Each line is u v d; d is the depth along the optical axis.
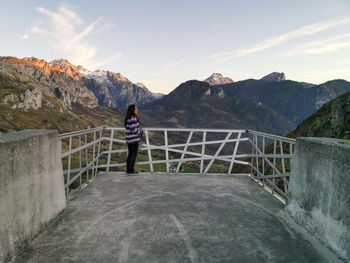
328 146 2.49
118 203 3.61
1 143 1.99
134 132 5.19
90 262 2.14
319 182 2.62
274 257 2.27
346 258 2.18
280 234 2.73
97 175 5.34
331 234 2.39
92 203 3.60
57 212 3.09
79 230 2.74
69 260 2.16
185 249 2.37
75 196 3.89
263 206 3.59
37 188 2.60
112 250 2.33
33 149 2.52
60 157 3.27
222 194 4.12
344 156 2.25
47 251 2.30
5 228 2.05
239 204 3.65
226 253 2.31
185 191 4.26
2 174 2.01
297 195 3.07
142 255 2.25
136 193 4.10
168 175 5.45
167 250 2.34
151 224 2.91
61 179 3.26
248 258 2.24
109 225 2.87
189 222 2.98
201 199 3.84
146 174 5.50
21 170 2.29
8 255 2.08
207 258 2.23
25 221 2.35
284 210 3.34
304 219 2.87
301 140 3.05
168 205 3.55
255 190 4.39
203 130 5.62
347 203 2.21
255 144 5.33
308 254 2.33
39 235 2.60
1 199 1.99
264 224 2.97
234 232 2.75
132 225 2.87
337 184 2.34
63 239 2.53
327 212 2.47
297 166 3.11
